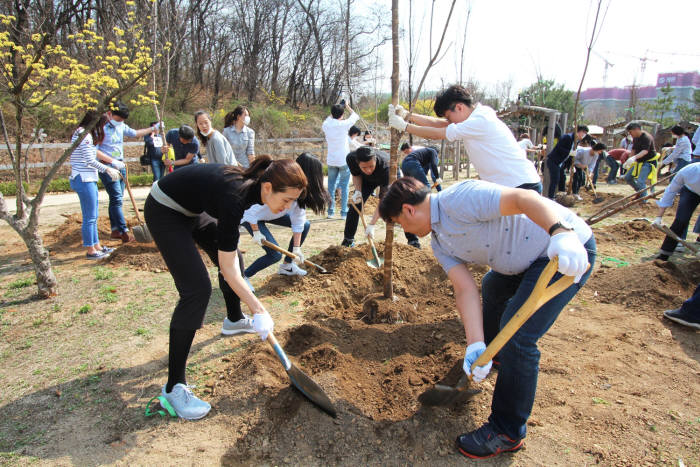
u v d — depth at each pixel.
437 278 4.77
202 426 2.54
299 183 2.27
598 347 3.39
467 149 3.65
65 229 6.61
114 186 6.03
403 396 2.71
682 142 8.66
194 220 2.69
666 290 4.15
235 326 3.54
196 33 25.25
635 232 6.57
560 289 1.88
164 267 5.20
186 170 2.49
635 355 3.27
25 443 2.42
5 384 2.94
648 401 2.76
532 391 2.20
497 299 2.77
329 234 6.94
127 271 5.04
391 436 2.43
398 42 3.48
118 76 6.41
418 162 5.81
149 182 13.43
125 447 2.39
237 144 6.95
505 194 1.96
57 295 4.36
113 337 3.54
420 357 3.18
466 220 2.09
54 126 14.70
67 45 9.98
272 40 28.64
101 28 10.31
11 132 13.97
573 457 2.32
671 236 4.85
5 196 10.77
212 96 24.20
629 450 2.36
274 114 21.94
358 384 2.86
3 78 3.94
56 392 2.83
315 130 24.55
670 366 3.15
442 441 2.41
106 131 6.02
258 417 2.54
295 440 2.42
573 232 1.77
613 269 4.71
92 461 2.30
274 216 4.34
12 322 3.79
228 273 2.37
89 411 2.68
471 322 2.16
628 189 12.37
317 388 2.45
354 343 3.33
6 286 4.60
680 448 2.36
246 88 28.06
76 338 3.53
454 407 2.62
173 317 2.54
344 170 8.10
